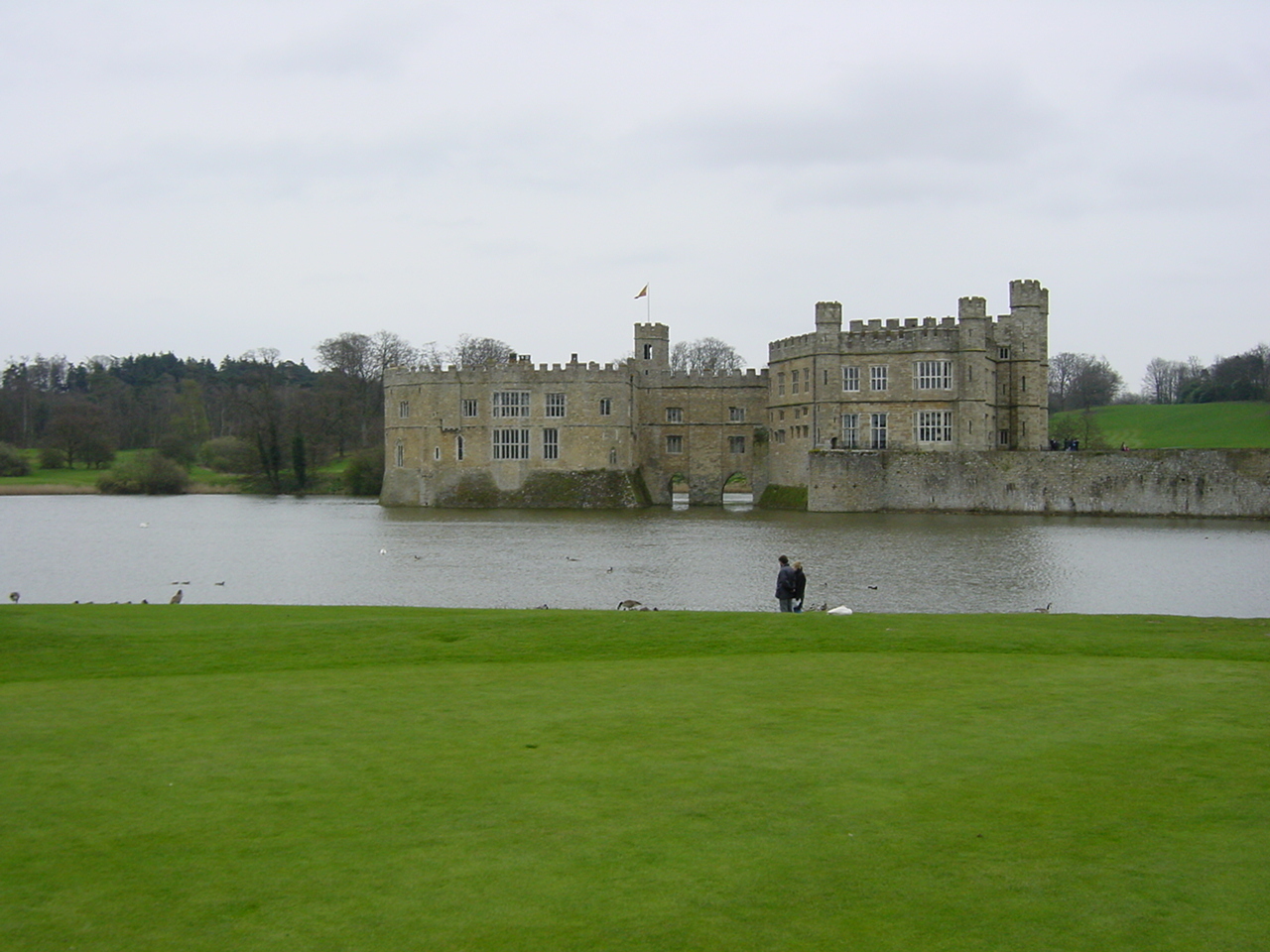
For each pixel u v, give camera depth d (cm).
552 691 2286
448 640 2880
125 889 1312
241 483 16288
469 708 2141
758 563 6175
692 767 1744
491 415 11725
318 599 5134
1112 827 1476
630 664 2578
